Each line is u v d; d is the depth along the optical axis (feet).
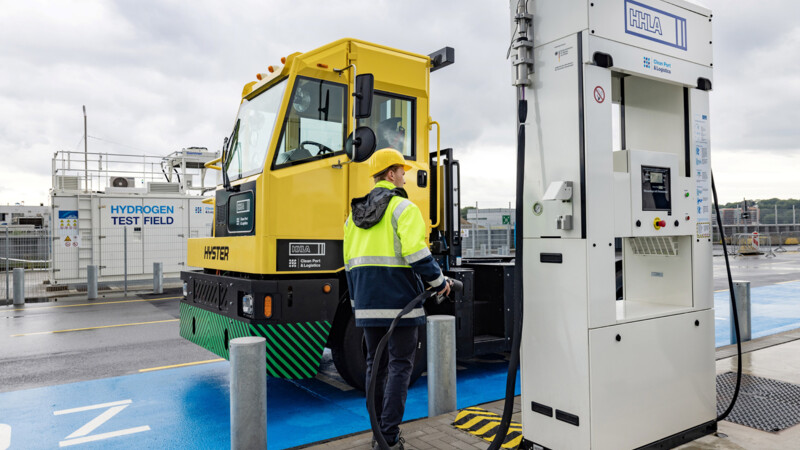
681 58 11.89
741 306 22.93
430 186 18.70
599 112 10.36
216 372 20.86
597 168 10.28
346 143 15.21
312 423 15.12
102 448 13.46
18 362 22.48
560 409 10.58
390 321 11.40
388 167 11.87
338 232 16.05
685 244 12.25
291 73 15.37
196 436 14.23
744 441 11.88
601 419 10.16
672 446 11.46
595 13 10.19
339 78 16.28
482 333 19.54
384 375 12.46
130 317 34.04
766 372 17.72
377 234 11.53
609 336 10.34
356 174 16.40
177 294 45.98
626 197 10.84
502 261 24.45
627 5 10.77
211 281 17.58
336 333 16.94
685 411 11.72
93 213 49.98
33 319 33.40
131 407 16.65
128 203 51.44
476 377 20.08
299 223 15.37
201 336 18.30
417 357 17.76
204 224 55.01
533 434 11.17
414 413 15.67
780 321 30.86
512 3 11.43
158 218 52.80
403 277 11.48
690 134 12.24
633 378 10.73
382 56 16.83
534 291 11.07
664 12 11.53
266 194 14.87
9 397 17.69
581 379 10.16
